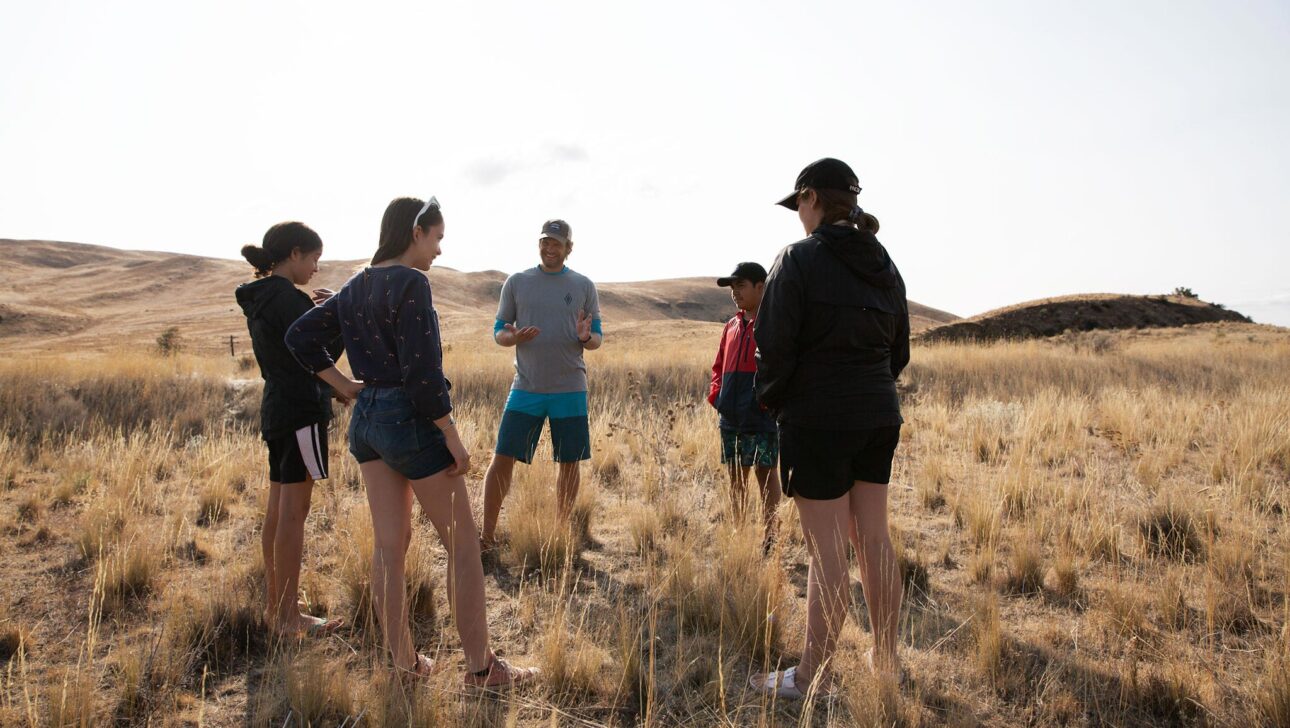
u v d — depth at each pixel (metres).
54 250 128.38
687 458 6.87
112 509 4.81
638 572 4.21
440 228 2.91
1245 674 2.87
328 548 4.50
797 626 3.46
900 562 4.11
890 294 2.85
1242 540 4.21
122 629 3.34
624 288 128.62
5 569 4.18
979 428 7.77
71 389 9.53
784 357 2.73
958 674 3.01
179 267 109.94
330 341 3.00
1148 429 7.66
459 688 2.86
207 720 2.71
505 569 4.29
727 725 2.56
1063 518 4.61
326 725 2.62
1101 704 2.78
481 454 6.79
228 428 8.56
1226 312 34.00
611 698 2.89
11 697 2.76
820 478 2.79
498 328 4.59
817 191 2.84
